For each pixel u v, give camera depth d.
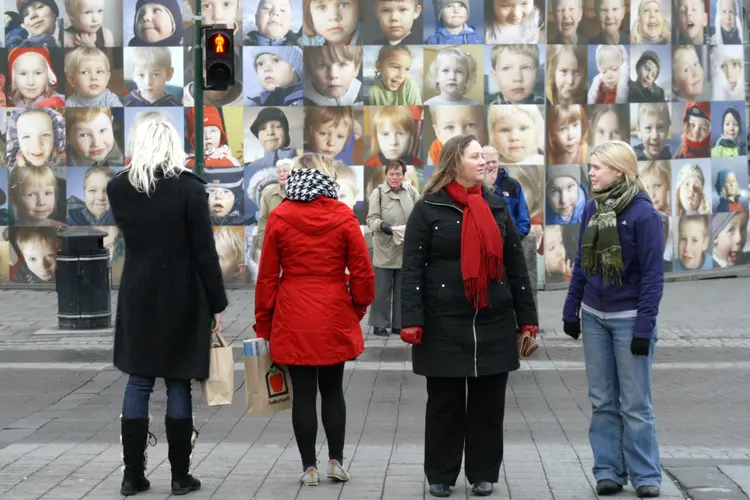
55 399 23.77
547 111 40.41
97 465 17.72
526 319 16.08
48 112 40.53
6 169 40.78
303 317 16.28
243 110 40.03
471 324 15.66
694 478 16.50
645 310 15.24
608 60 41.53
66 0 40.16
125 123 40.31
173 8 40.00
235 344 30.72
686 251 43.88
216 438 20.06
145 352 15.54
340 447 16.73
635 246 15.41
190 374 15.59
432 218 15.78
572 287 16.22
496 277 15.66
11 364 27.89
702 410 22.66
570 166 41.06
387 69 39.97
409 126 40.03
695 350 29.72
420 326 15.70
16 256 41.00
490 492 15.88
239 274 40.44
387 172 31.47
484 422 15.93
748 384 25.28
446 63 40.00
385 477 16.91
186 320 15.65
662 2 42.62
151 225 15.56
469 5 39.94
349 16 39.81
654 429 15.69
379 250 31.55
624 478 16.02
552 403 23.22
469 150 15.77
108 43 40.19
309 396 16.58
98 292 33.28
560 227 40.97
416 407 22.84
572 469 17.39
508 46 40.03
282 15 39.84
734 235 45.41
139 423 15.77
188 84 40.16
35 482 16.59
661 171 42.91
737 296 40.03
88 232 33.31
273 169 40.16
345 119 40.00
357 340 16.64
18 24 40.41
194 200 15.61
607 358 15.85
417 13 39.84
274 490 16.11
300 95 40.03
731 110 44.91
